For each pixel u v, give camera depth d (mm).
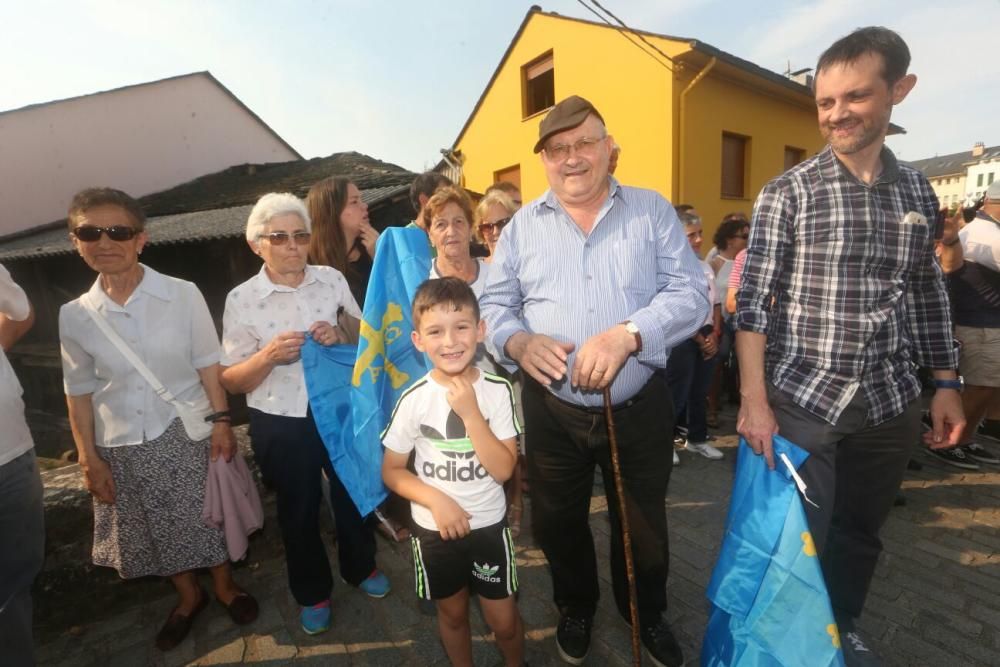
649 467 1865
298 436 2152
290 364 2158
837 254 1666
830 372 1714
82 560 2459
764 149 11008
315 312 2238
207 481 2234
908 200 1663
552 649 2162
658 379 1878
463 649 1880
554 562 2092
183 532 2201
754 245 1806
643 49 9078
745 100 10391
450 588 1774
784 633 1561
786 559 1577
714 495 3406
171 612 2479
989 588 2420
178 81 15922
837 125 1579
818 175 1695
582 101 1694
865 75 1493
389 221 7801
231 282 8539
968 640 2117
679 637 2182
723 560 1721
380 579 2555
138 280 2121
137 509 2160
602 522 3146
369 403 2131
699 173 9688
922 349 1919
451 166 15594
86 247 1937
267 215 2088
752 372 1759
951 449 3744
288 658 2188
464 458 1723
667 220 1838
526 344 1700
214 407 2275
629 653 2111
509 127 13281
